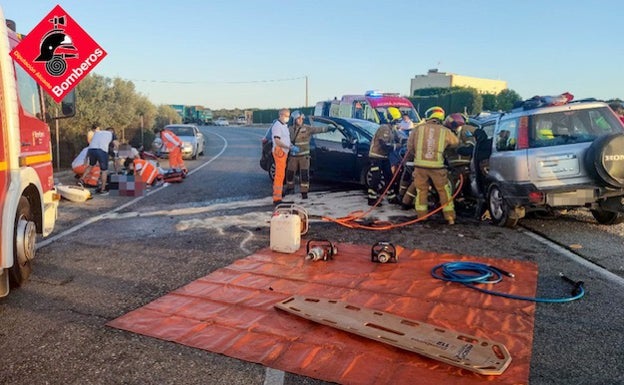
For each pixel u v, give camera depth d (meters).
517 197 7.26
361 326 4.08
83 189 11.25
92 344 3.97
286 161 10.84
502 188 7.52
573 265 5.92
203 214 9.38
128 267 6.05
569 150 6.98
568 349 3.84
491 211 8.15
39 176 5.88
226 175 15.91
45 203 6.11
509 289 5.09
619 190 6.81
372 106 16.95
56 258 6.48
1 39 4.62
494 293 4.94
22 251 5.21
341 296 4.92
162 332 4.14
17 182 4.79
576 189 6.93
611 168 6.56
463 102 31.95
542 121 7.34
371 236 7.47
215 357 3.72
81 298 5.00
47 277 5.68
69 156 19.98
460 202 9.28
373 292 5.03
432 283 5.29
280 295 4.94
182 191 12.49
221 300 4.82
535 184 7.04
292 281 5.38
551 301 4.75
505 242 7.02
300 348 3.80
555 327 4.23
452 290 5.08
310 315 4.31
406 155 8.57
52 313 4.61
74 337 4.10
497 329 4.14
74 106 6.45
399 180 9.80
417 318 4.38
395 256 6.05
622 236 7.21
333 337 3.98
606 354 3.75
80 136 20.84
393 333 3.95
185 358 3.72
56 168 18.59
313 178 12.44
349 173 11.43
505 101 34.47
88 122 22.58
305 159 10.70
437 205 9.10
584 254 6.34
